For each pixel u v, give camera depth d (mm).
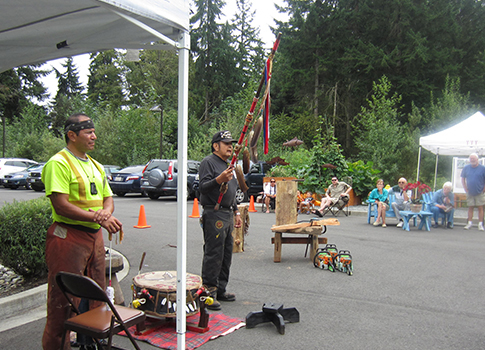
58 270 3055
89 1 2842
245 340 3748
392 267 6488
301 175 16344
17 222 5449
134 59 3643
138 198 17859
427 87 30656
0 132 38406
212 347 3592
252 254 7445
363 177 16094
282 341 3727
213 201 4598
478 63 32875
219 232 4574
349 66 32312
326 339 3775
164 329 3918
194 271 6234
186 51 3199
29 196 17906
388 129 22125
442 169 21141
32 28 3240
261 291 5258
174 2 3039
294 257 7234
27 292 4746
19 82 40531
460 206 14945
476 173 10539
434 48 31500
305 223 6719
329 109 33938
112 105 44844
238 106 31562
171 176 16078
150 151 28141
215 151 4789
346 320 4254
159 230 9594
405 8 31750
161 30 3211
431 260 6969
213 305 4512
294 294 5137
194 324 4012
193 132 35719
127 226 10125
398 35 32344
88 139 3229
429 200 10633
